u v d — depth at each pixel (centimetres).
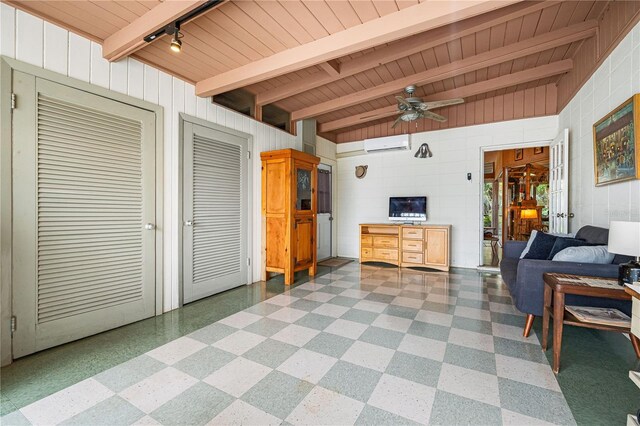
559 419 143
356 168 614
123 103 263
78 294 234
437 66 347
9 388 170
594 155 296
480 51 320
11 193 199
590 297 210
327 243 606
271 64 284
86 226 238
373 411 150
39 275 212
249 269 404
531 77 377
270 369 189
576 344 222
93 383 175
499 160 817
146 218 280
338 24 242
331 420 143
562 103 407
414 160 551
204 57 284
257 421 143
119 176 260
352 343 225
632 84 230
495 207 961
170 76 304
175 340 232
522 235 865
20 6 202
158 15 210
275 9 222
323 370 188
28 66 206
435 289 378
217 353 210
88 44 239
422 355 207
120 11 213
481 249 495
